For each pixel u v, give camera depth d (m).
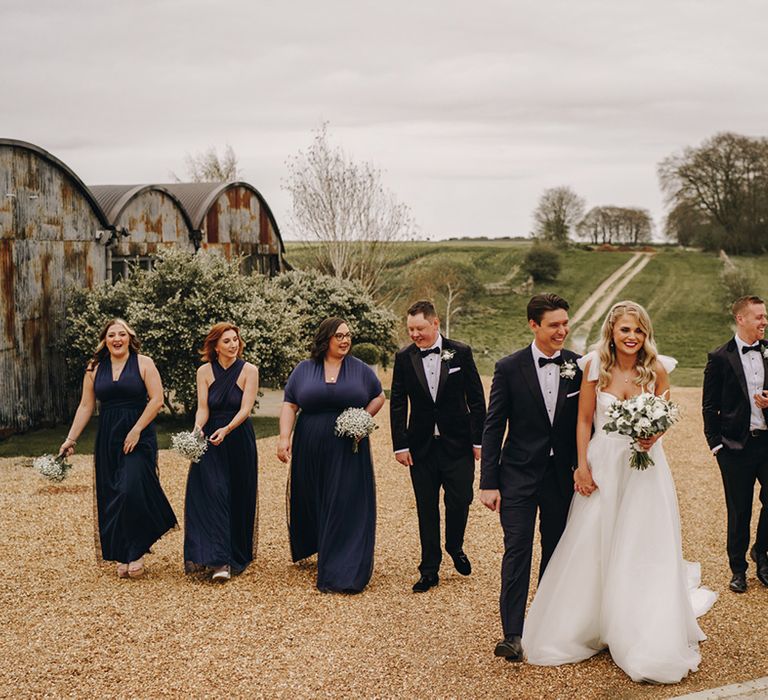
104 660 4.65
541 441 4.85
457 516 6.01
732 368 5.97
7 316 13.38
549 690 4.31
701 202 56.03
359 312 21.56
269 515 8.16
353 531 6.00
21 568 6.43
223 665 4.58
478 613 5.39
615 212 68.06
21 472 10.34
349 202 27.30
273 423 14.86
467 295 42.00
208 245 21.00
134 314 13.54
